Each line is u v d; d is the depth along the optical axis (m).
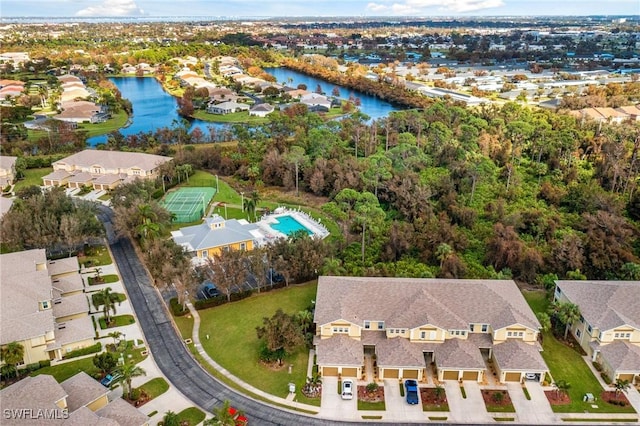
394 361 62.28
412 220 107.19
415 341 65.69
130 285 85.00
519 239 93.44
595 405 58.97
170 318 75.69
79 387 56.25
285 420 56.50
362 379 63.09
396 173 122.81
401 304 68.12
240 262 78.75
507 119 174.00
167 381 62.31
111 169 136.38
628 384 59.75
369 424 56.16
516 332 65.25
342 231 104.38
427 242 92.25
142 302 79.94
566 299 72.50
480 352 65.12
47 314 67.25
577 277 81.19
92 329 69.38
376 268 85.75
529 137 150.12
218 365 65.56
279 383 62.47
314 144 147.00
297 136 159.25
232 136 178.25
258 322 74.31
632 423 56.38
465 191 119.81
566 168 131.50
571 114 186.00
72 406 53.75
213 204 121.38
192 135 173.62
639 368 61.09
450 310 67.25
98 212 108.12
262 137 161.38
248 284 84.81
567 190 117.44
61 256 93.62
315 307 69.50
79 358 66.25
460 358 62.25
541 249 93.81
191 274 75.56
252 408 58.16
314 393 60.53
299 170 133.12
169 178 134.38
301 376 63.75
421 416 57.34
